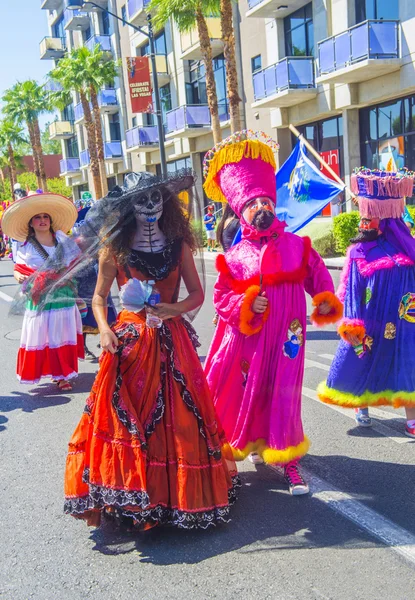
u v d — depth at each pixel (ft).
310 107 68.13
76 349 20.84
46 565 10.15
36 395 20.52
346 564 9.68
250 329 11.63
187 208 11.40
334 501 11.75
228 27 58.65
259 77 70.59
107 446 10.35
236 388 12.28
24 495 12.92
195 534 10.80
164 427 10.59
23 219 19.40
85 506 10.67
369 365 14.76
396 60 55.21
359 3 59.47
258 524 11.05
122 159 122.52
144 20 102.83
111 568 9.94
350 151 64.28
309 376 20.36
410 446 14.26
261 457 12.89
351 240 14.93
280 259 11.95
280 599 8.89
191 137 95.66
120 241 11.00
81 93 106.42
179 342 10.99
